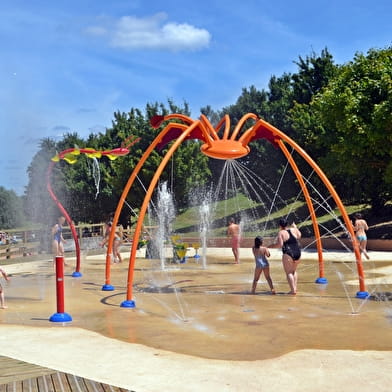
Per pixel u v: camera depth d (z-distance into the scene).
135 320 10.40
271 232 32.97
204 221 39.56
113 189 38.28
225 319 10.40
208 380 6.43
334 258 21.12
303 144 31.64
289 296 13.05
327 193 31.73
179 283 15.84
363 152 22.77
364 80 23.05
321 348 8.02
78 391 5.96
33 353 7.78
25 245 26.14
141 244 23.67
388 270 17.19
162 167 12.21
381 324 9.73
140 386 6.21
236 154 13.16
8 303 12.49
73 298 13.20
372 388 6.09
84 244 30.45
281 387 6.14
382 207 29.70
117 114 45.09
